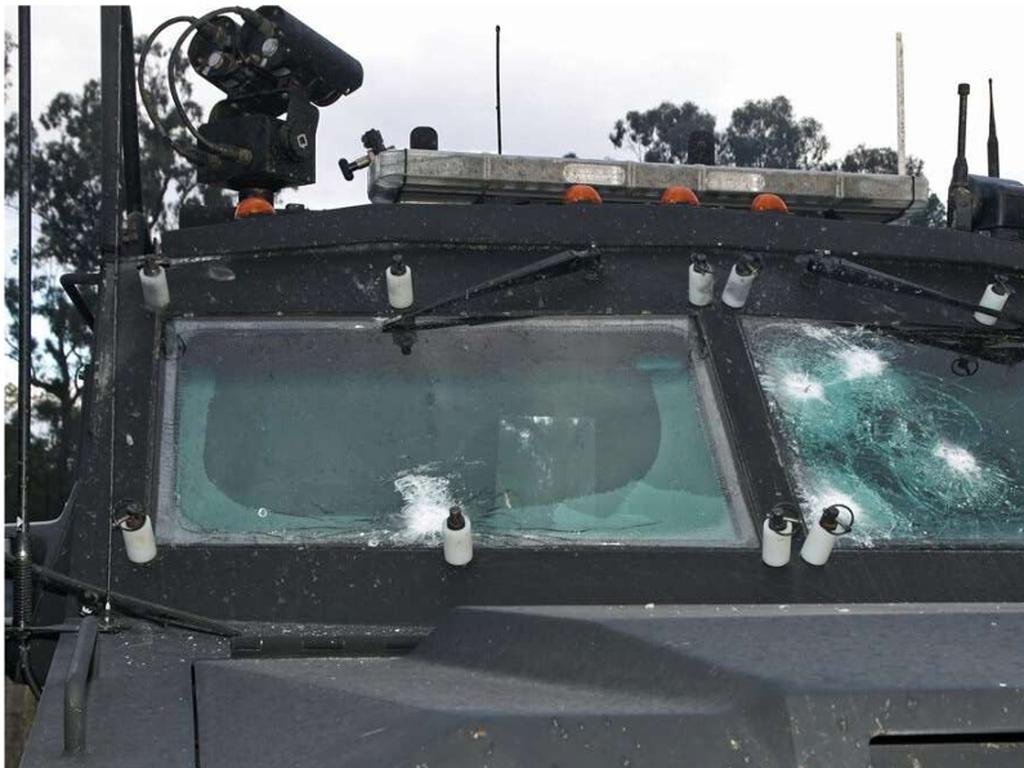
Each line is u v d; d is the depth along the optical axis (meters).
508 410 4.01
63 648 3.38
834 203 5.15
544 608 3.18
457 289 4.18
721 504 3.90
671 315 4.19
